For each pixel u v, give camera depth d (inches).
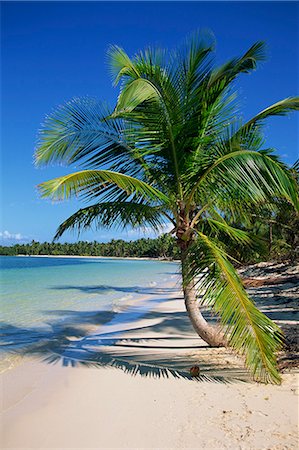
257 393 195.9
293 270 887.1
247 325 186.4
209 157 263.7
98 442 156.0
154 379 226.5
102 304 612.4
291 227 749.3
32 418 180.5
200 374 229.9
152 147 268.2
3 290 828.0
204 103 261.1
